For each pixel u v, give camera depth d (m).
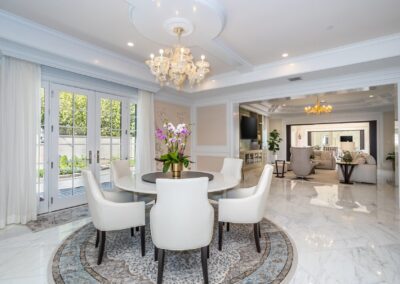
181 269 1.98
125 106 4.65
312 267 2.02
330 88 4.27
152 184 2.49
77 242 2.50
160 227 1.75
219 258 2.17
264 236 2.67
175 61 2.61
